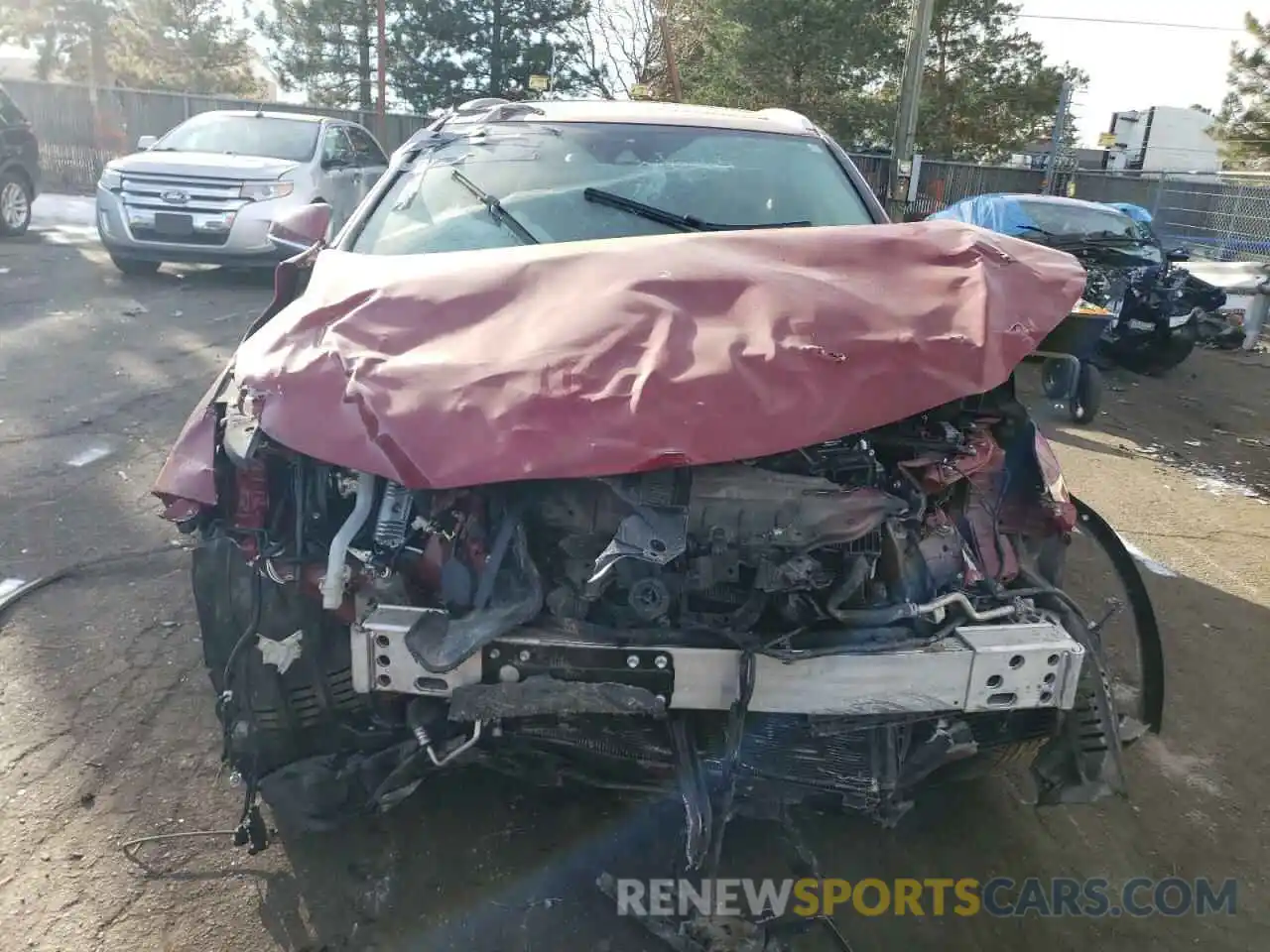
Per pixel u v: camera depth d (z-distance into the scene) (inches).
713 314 101.1
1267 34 984.9
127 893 103.9
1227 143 1037.2
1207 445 335.9
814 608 98.7
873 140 1115.3
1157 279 425.7
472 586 97.6
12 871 105.7
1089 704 105.0
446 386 93.1
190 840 112.1
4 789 117.6
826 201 152.9
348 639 103.8
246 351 105.9
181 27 1323.8
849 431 95.5
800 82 1055.0
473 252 118.9
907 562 104.5
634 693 93.6
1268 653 177.5
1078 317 114.0
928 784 109.5
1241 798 135.7
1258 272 557.3
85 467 215.2
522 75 1242.0
